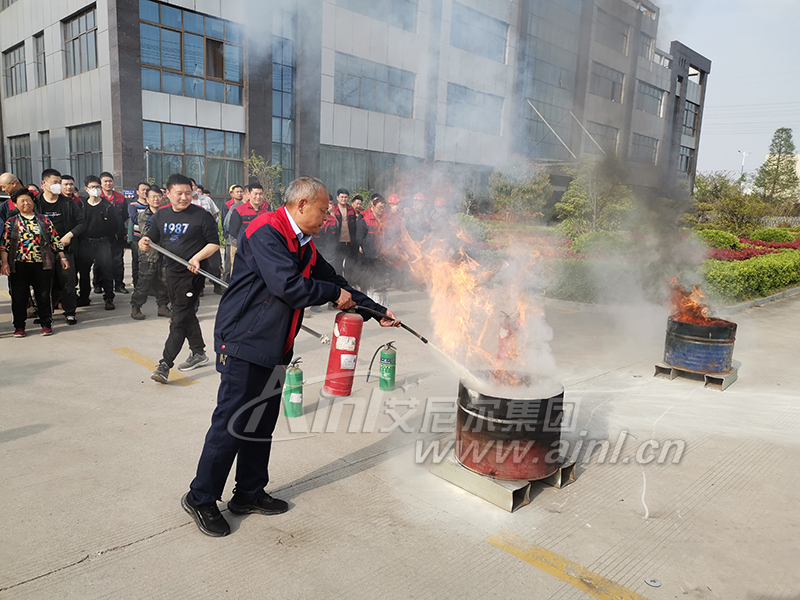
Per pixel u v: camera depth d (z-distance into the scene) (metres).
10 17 21.20
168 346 4.51
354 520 2.76
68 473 3.06
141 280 6.66
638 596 2.29
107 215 7.33
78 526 2.58
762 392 4.92
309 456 3.42
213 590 2.21
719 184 23.91
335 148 20.08
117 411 3.95
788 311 9.19
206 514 2.57
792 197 41.06
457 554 2.52
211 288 9.09
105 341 5.75
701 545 2.67
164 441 3.50
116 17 15.33
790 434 4.04
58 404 4.04
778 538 2.75
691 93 35.53
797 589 2.36
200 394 4.34
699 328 5.02
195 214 4.57
